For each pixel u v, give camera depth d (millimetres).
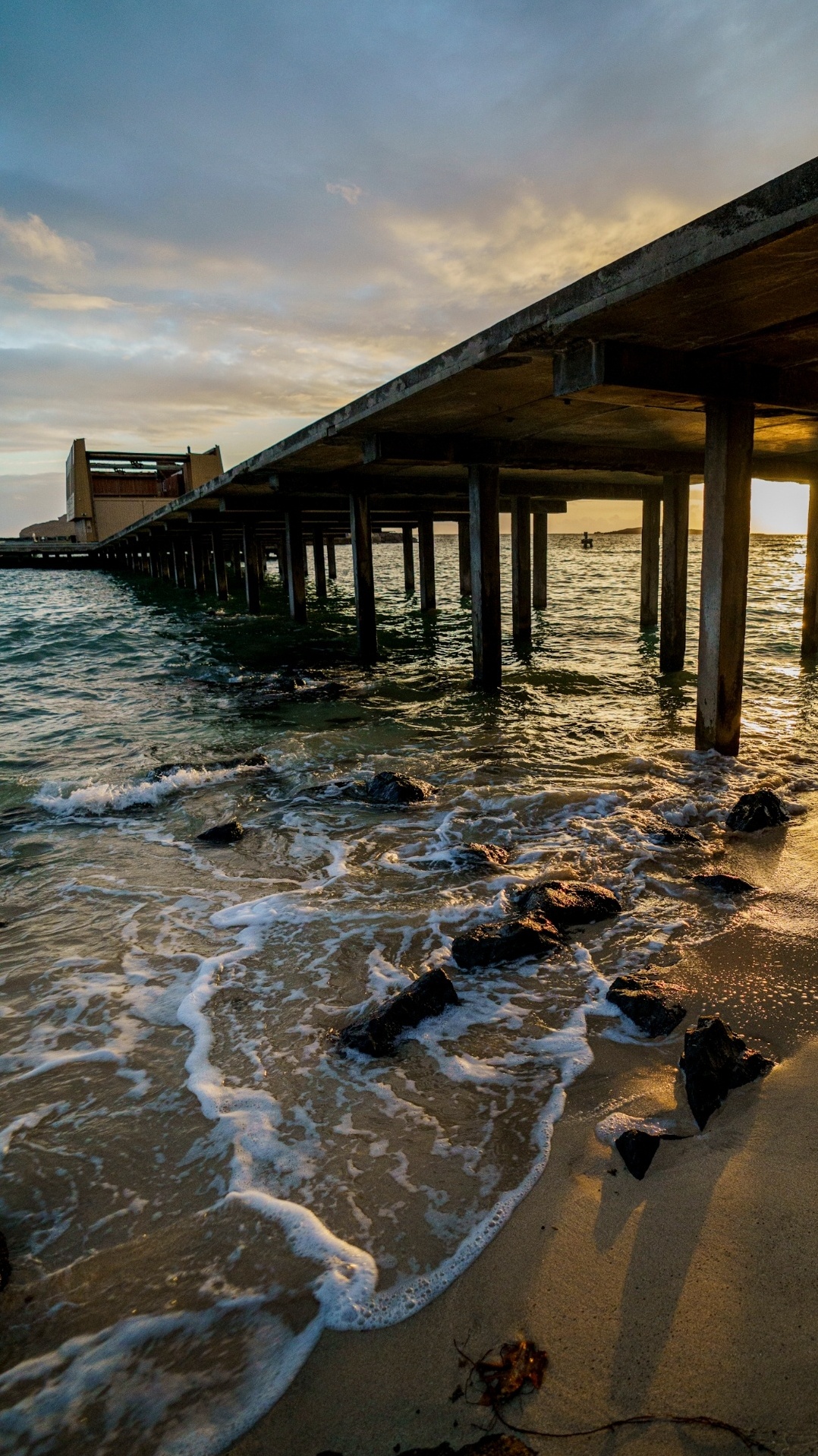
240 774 6801
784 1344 1703
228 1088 2766
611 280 4117
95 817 5820
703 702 6637
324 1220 2152
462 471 11727
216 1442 1593
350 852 4996
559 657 12781
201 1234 2135
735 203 3359
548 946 3645
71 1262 2062
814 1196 2111
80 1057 2975
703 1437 1522
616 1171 2266
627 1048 2889
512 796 5895
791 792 5852
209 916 4172
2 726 8758
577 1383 1652
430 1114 2582
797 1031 2934
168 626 18250
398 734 8086
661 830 5086
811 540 11430
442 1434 1570
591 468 9742
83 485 43531
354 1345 1784
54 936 3986
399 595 26922
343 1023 3145
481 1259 1987
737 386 5449
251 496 15844
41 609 22594
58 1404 1688
